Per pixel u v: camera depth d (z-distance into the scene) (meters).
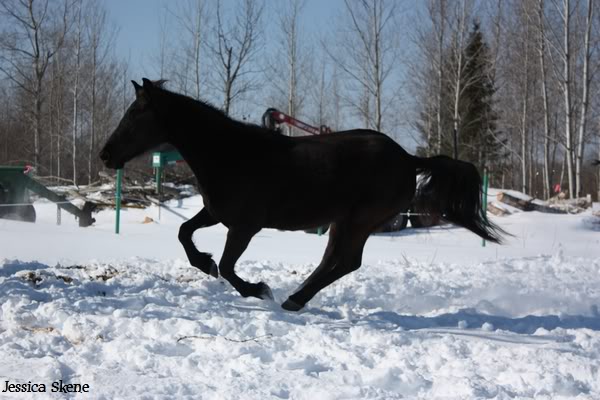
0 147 39.25
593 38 29.22
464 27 30.42
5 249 10.20
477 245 14.84
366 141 6.62
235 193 6.27
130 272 7.98
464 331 5.84
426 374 4.37
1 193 14.79
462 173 7.09
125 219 17.81
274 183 6.33
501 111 37.56
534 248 14.27
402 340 5.20
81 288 6.77
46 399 3.57
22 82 35.50
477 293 7.98
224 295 6.93
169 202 20.67
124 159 6.40
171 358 4.46
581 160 26.77
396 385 4.11
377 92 28.47
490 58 35.59
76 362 4.38
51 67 34.88
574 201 24.47
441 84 30.81
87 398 3.62
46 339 4.82
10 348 4.58
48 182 26.88
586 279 9.39
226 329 5.29
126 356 4.51
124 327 5.23
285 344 4.96
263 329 5.32
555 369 4.48
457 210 7.14
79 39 32.62
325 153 6.45
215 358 4.55
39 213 17.97
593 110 31.95
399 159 6.72
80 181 36.41
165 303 6.34
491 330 5.94
